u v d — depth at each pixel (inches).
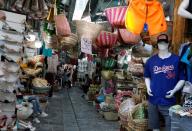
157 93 203.3
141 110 229.3
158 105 203.6
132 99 277.9
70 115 439.8
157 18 226.5
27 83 396.2
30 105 323.6
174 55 203.5
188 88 191.6
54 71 717.3
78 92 899.4
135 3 226.1
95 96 556.7
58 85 900.0
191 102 172.6
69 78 1080.8
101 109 438.6
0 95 240.1
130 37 313.7
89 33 304.5
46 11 288.0
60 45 494.9
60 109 492.7
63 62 1172.5
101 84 571.5
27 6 265.9
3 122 233.6
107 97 435.8
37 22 468.4
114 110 407.8
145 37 265.1
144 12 225.6
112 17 260.4
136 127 222.1
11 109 252.1
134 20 226.4
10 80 244.7
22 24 251.1
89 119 414.6
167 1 257.9
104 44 349.1
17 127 278.8
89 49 307.4
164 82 201.6
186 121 154.4
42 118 388.8
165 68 201.8
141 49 306.8
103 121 403.5
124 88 419.2
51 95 650.2
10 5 258.5
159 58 205.6
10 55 241.4
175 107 171.8
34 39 408.5
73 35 405.4
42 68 450.9
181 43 218.8
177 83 199.0
